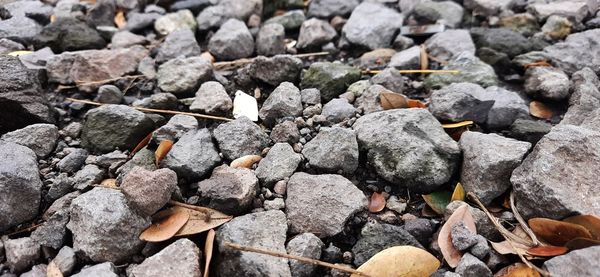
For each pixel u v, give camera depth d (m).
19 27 0.58
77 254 0.37
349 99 0.49
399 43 0.56
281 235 0.37
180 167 0.41
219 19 0.60
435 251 0.38
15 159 0.40
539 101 0.49
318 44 0.57
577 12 0.57
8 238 0.38
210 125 0.47
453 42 0.55
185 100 0.49
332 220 0.38
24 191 0.39
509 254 0.37
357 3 0.62
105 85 0.50
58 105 0.50
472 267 0.35
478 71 0.50
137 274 0.35
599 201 0.37
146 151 0.44
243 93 0.49
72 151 0.44
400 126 0.42
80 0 0.65
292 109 0.47
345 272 0.36
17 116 0.45
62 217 0.38
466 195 0.40
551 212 0.37
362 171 0.43
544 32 0.57
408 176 0.40
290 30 0.60
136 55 0.55
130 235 0.37
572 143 0.38
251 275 0.35
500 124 0.45
